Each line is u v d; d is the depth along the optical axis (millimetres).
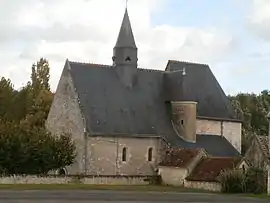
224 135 71688
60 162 58625
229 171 52031
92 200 35750
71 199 35875
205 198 42312
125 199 37625
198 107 70250
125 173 62875
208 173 56750
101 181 58875
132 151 63625
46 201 33688
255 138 62188
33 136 57281
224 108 72938
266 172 52406
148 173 64250
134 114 65562
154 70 71125
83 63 65750
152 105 67875
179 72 69938
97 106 63344
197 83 72062
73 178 57156
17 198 35312
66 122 63938
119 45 68188
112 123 63156
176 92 68750
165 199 39250
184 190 52531
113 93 65562
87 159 60625
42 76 92875
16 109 88375
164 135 66125
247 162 56500
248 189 50938
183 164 59906
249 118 104438
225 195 47469
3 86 88312
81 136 61375
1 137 54781
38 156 56406
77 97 62562
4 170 54688
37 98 86000
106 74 66688
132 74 68188
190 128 67438
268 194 49938
